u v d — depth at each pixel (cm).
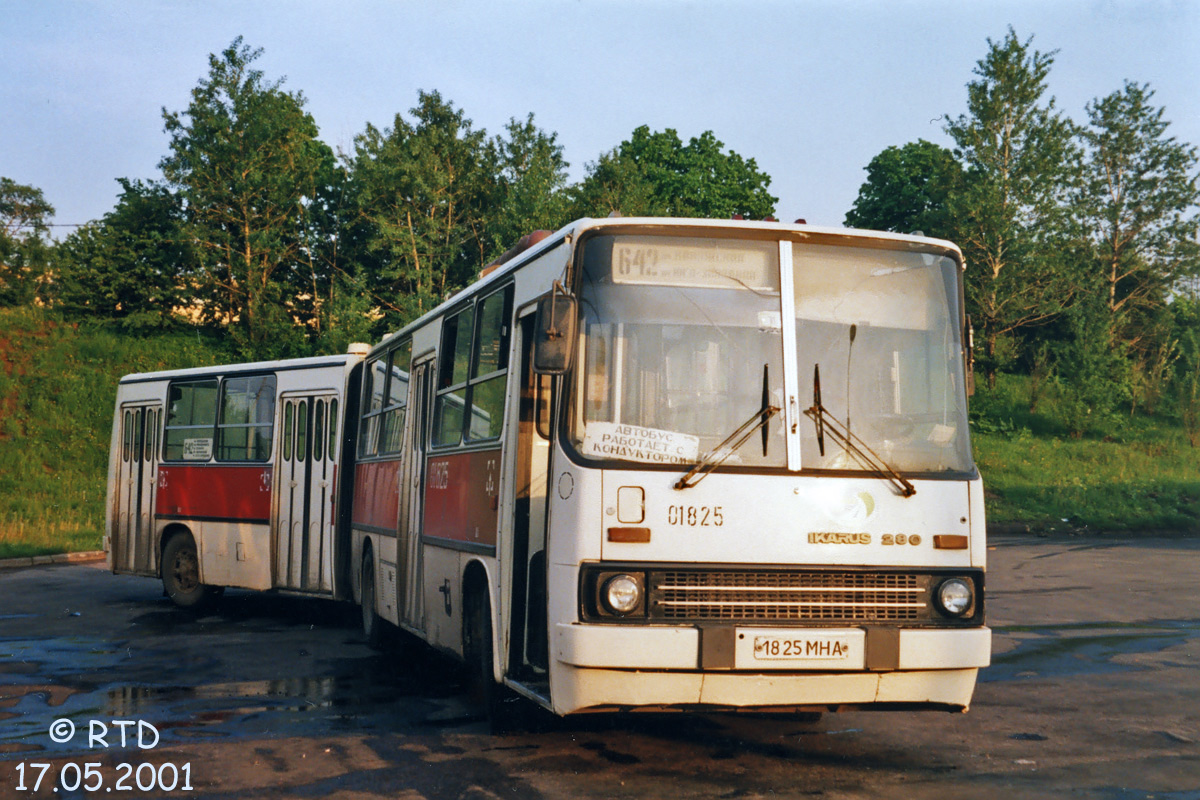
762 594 614
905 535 633
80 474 3466
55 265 4894
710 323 652
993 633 1247
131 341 4578
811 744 719
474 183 4738
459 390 927
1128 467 4269
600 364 643
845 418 646
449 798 594
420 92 4834
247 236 4772
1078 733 752
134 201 4988
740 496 620
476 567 834
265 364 1524
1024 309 5300
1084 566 2105
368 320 4553
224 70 4822
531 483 734
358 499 1315
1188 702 860
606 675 599
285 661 1099
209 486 1576
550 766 662
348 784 624
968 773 645
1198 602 1543
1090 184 5931
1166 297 6069
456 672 1028
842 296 669
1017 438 4753
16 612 1552
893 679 612
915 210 6631
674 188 6025
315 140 5809
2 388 3819
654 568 609
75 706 861
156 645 1216
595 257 659
